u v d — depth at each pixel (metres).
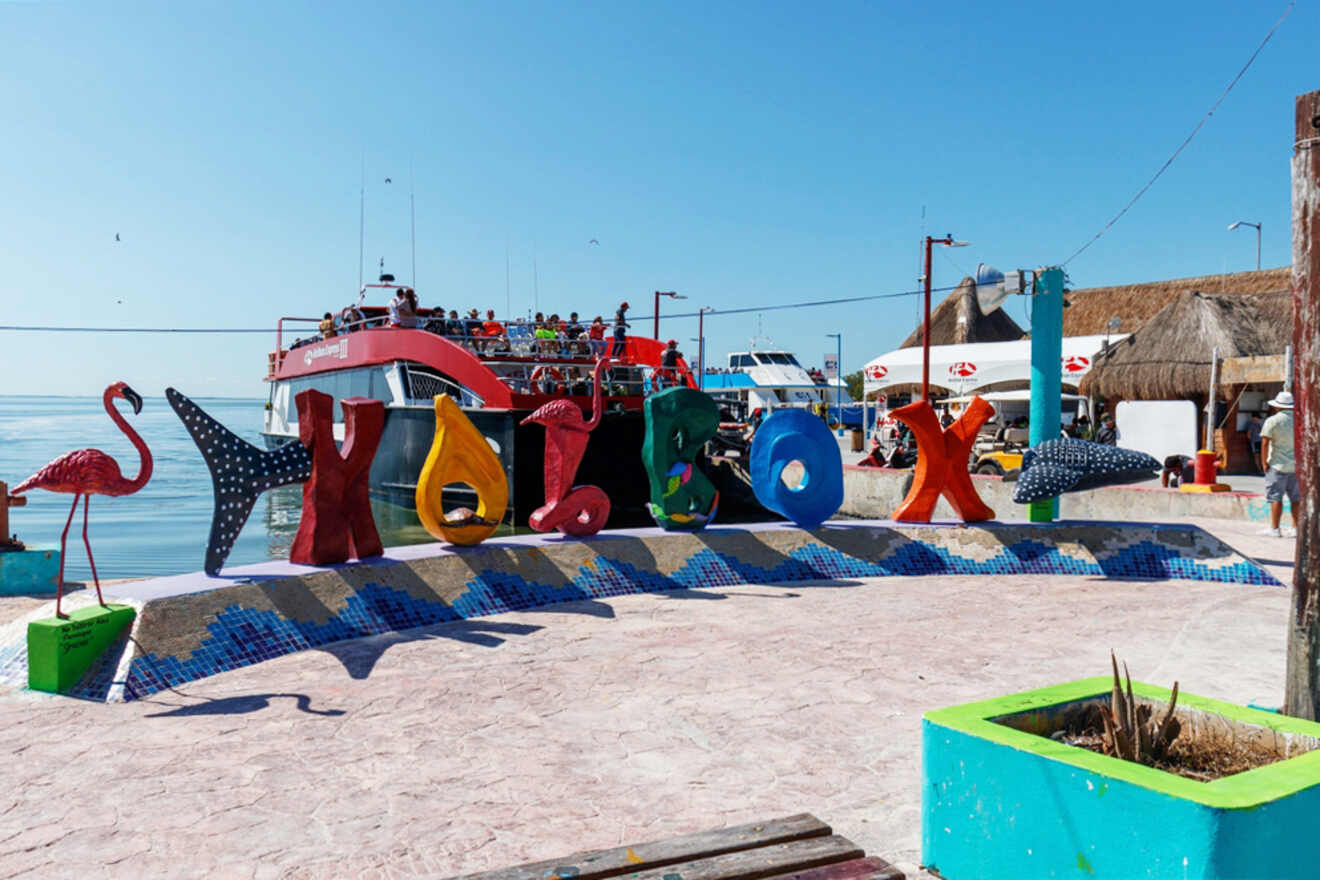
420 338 20.02
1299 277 4.13
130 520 21.09
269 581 7.14
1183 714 3.68
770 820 3.83
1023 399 29.45
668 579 9.30
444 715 5.40
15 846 3.77
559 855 3.69
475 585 8.30
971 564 10.16
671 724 5.27
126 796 4.27
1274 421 11.78
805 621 7.82
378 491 21.09
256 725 5.23
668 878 3.11
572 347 21.08
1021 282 11.02
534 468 18.06
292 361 26.81
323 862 3.63
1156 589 9.24
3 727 5.21
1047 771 3.08
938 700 5.69
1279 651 6.82
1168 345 22.94
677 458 10.23
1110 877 2.88
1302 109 4.09
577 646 6.98
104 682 5.85
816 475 10.45
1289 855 2.77
